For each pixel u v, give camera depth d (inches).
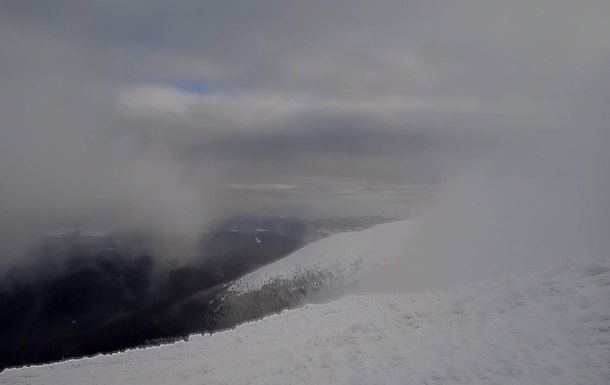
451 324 506.0
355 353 503.5
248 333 740.7
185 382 565.0
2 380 676.1
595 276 498.6
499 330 436.1
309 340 606.2
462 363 391.9
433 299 633.0
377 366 448.8
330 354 525.7
